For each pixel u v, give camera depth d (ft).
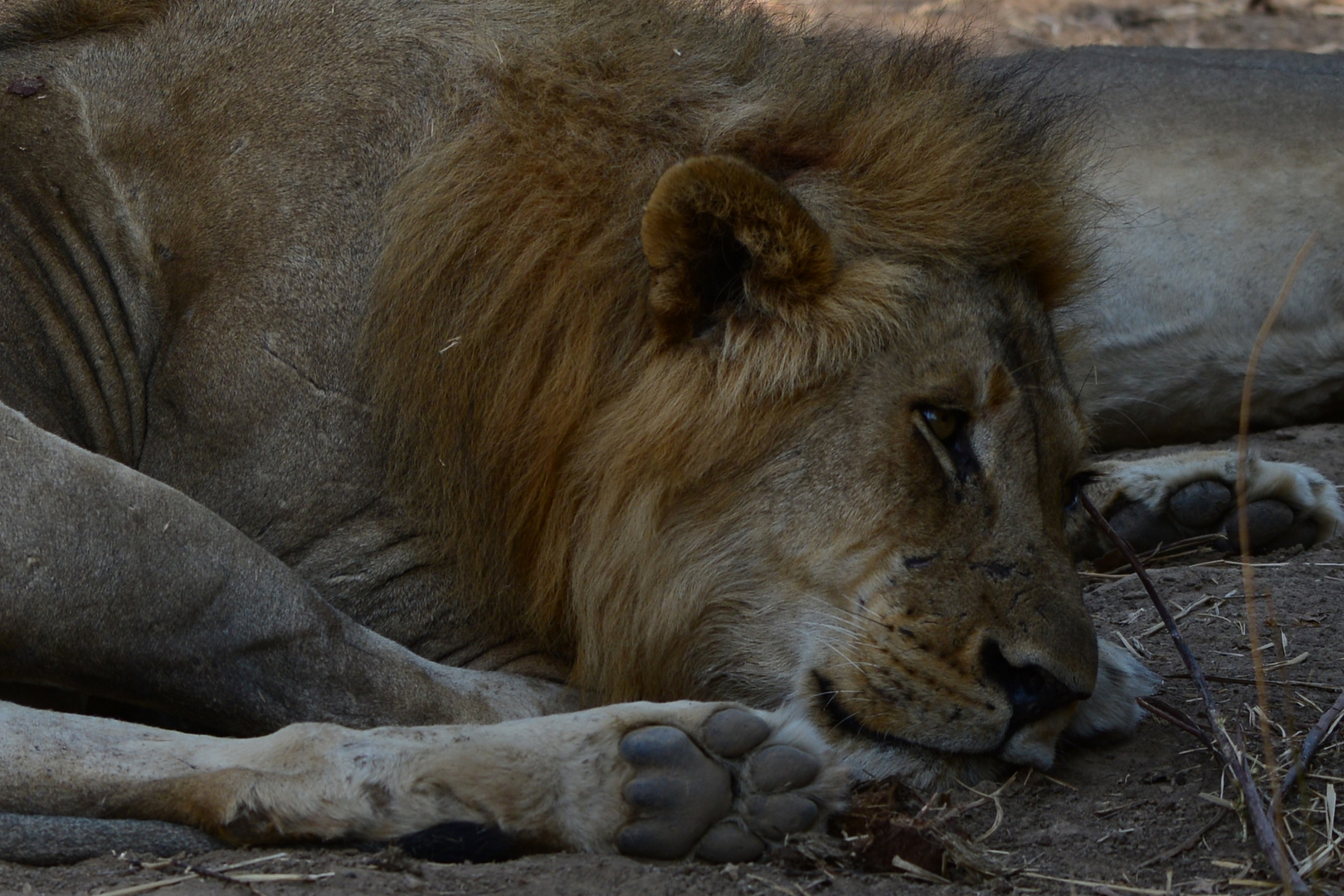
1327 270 42.93
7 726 19.90
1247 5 80.79
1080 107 32.94
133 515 21.25
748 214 21.83
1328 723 22.45
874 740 22.17
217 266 24.18
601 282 23.25
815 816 19.36
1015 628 21.90
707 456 22.70
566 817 19.11
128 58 25.27
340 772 19.20
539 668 24.68
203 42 25.20
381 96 24.41
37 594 20.81
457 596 24.54
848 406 22.49
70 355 24.68
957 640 21.85
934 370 22.58
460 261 23.59
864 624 22.16
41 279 24.66
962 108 24.63
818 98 24.40
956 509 22.41
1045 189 24.58
